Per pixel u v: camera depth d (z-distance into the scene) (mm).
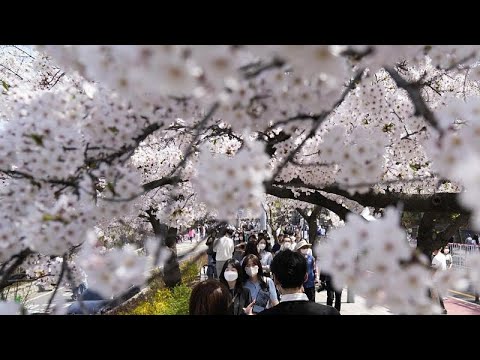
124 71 909
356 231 1071
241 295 3561
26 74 4680
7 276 1437
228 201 1089
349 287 1083
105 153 1547
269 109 1338
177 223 4109
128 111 1454
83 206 1397
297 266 2418
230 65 843
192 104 1326
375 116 2891
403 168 3031
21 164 1409
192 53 820
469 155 1020
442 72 2752
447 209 2516
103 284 1233
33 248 1312
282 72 1097
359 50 977
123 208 1542
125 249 1347
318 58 904
